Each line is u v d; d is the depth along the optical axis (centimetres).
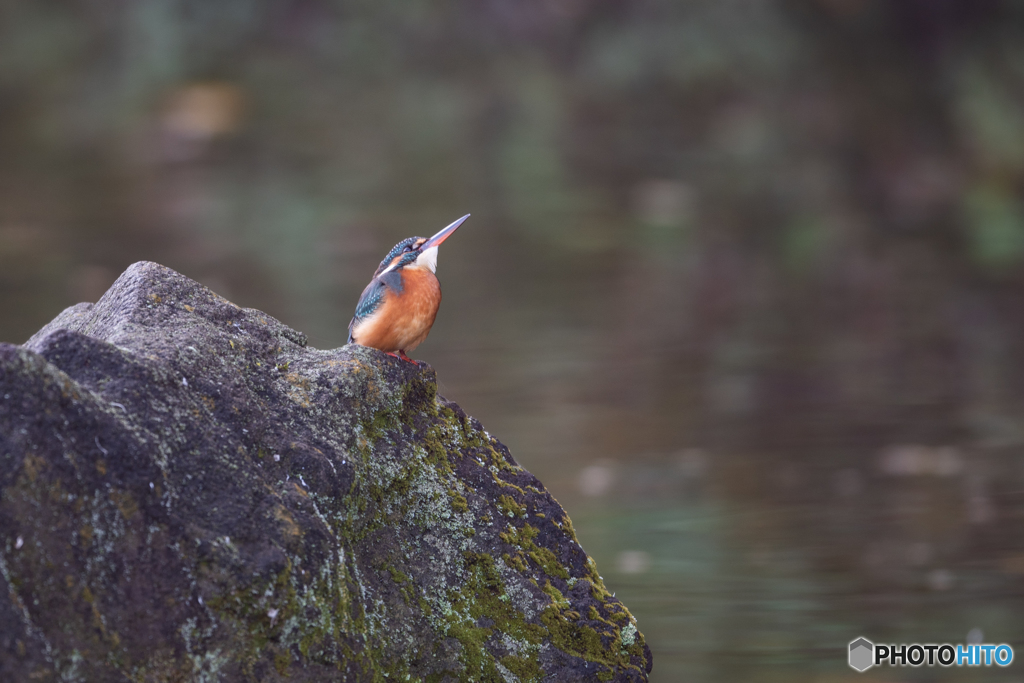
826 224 2175
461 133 2891
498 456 486
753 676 584
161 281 449
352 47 3297
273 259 1806
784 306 1598
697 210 2259
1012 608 668
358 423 443
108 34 3350
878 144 2678
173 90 3094
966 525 805
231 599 364
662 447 1009
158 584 357
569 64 3222
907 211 2317
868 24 2930
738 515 841
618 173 2559
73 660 334
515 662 447
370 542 429
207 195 2283
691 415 1112
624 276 1766
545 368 1277
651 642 632
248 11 3347
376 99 3119
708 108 2975
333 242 1931
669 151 2744
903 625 643
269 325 461
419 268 554
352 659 393
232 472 387
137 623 352
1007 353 1330
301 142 2769
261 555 371
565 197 2345
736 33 3031
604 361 1305
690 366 1295
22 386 338
